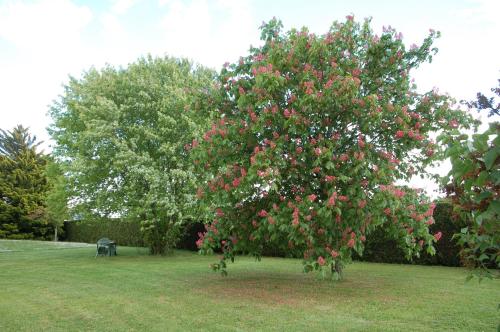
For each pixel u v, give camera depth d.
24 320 5.30
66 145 16.27
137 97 14.98
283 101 7.55
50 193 17.77
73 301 6.48
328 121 7.27
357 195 6.46
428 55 7.65
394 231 6.88
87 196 15.00
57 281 8.65
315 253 6.44
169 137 14.57
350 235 6.36
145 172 13.48
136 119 15.30
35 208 28.38
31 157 31.00
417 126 7.20
